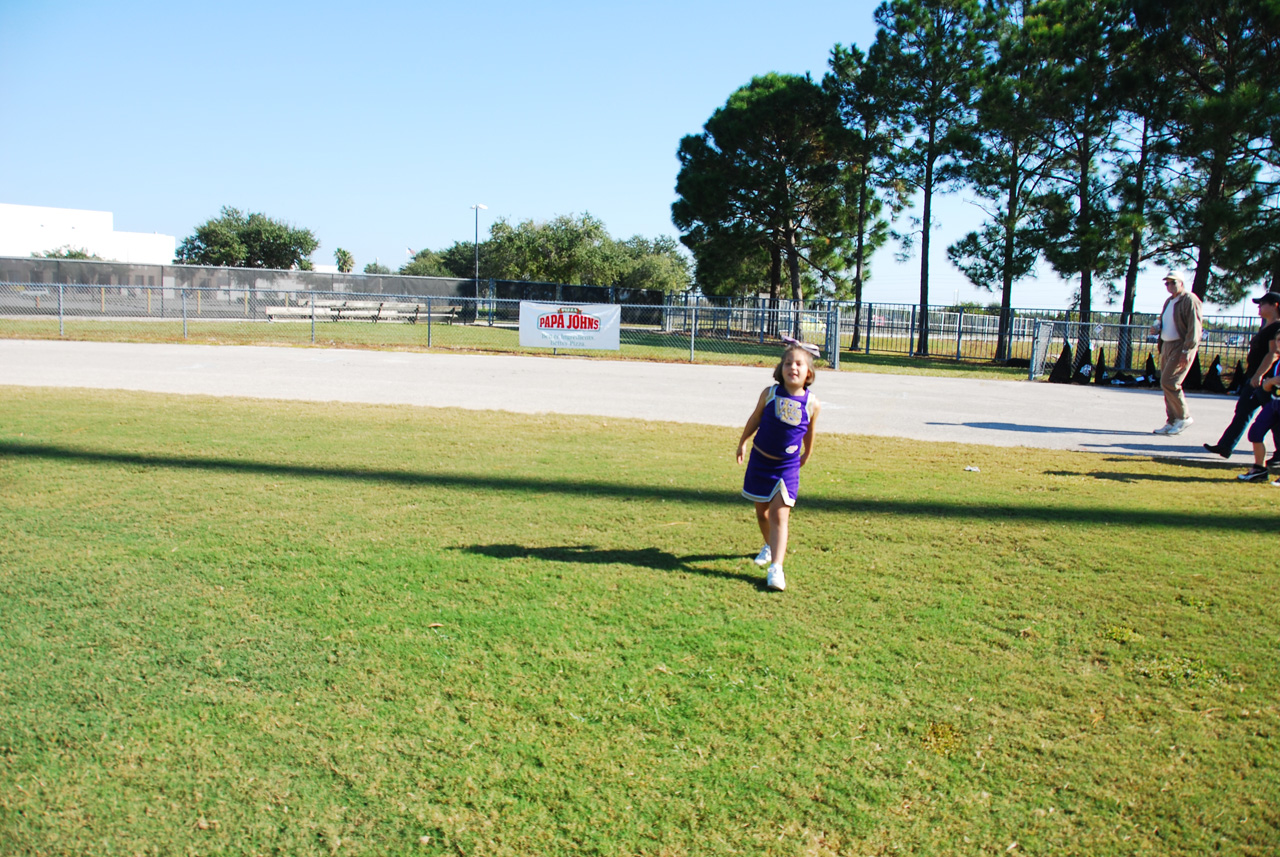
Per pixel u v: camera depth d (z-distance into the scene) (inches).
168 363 649.0
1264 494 274.1
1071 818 99.7
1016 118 1027.9
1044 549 203.6
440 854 92.3
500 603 161.0
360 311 1332.4
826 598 167.9
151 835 94.1
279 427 361.1
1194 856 93.3
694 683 130.6
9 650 137.0
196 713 119.2
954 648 145.2
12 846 91.7
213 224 2372.0
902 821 98.7
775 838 95.5
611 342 896.3
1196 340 396.5
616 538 205.9
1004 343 1129.4
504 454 313.3
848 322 1400.1
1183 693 130.4
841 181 1339.8
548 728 117.1
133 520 212.1
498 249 2583.7
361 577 173.6
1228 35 840.3
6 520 209.9
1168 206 901.8
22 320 1065.5
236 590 165.0
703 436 369.1
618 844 94.1
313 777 105.1
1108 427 440.5
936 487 273.9
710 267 1718.8
